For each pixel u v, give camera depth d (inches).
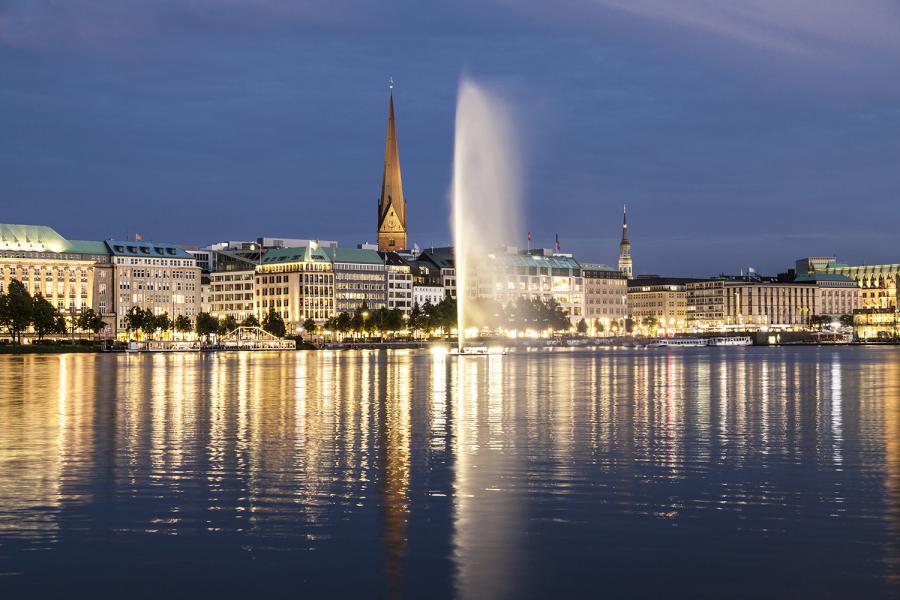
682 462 2050.9
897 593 1165.1
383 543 1380.4
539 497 1675.7
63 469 1958.7
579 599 1154.0
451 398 3809.1
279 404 3506.4
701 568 1261.1
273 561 1296.8
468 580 1219.9
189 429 2657.5
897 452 2201.0
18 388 4461.1
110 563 1290.6
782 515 1536.7
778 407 3385.8
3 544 1376.7
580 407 3385.8
